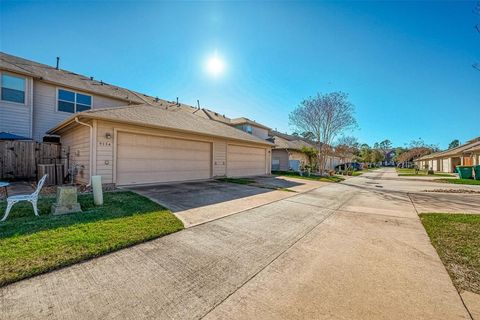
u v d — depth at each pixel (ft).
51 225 13.38
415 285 8.63
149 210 17.67
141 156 30.53
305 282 8.74
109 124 26.96
